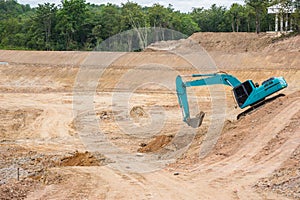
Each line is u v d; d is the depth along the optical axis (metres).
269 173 14.27
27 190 13.80
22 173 16.22
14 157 20.62
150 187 13.84
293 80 46.66
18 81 54.53
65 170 16.59
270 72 49.56
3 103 40.16
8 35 85.69
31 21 85.06
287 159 15.30
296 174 13.42
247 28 87.00
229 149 17.98
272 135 18.30
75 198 12.86
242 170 15.07
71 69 56.66
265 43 61.47
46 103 40.25
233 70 51.84
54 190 13.74
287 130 18.45
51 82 53.81
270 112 21.30
